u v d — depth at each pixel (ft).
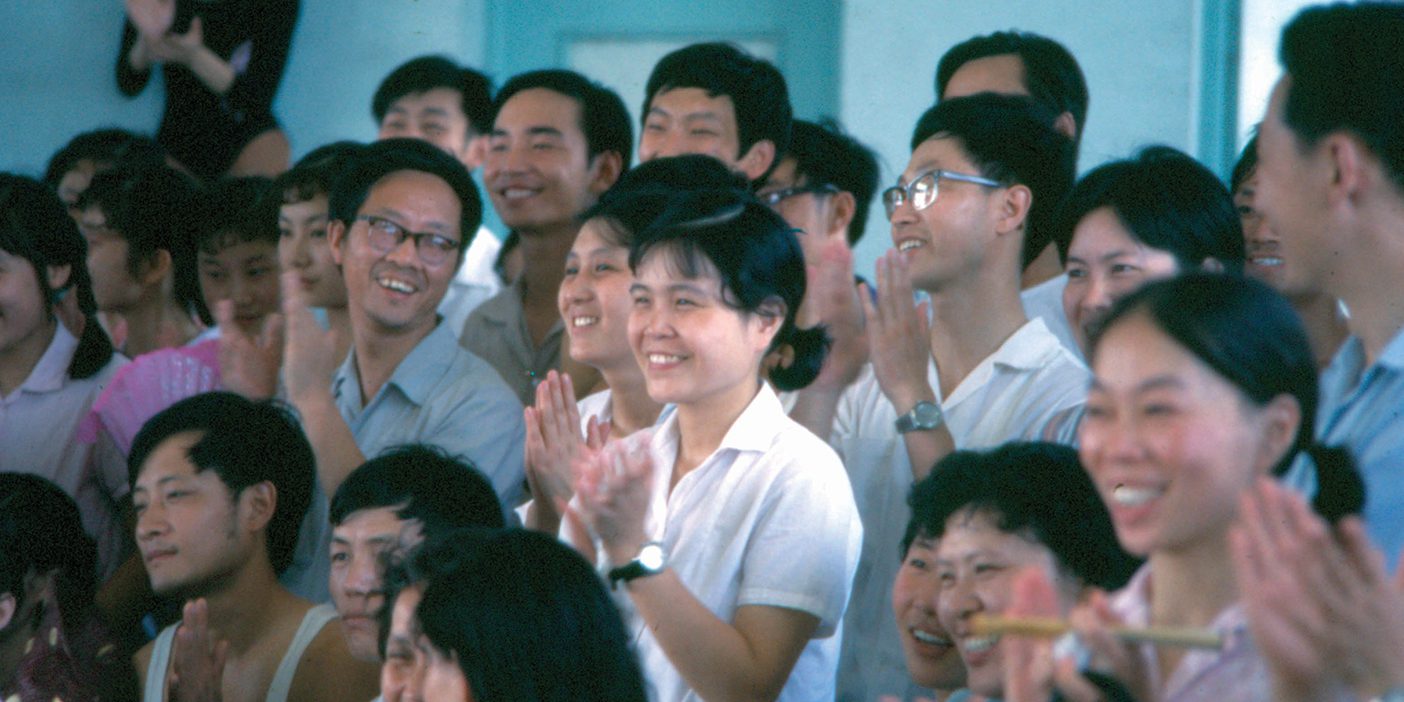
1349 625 8.54
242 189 23.40
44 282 20.94
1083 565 12.66
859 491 18.06
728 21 32.22
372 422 19.80
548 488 15.56
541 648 11.58
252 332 23.15
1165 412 9.68
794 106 31.68
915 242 17.62
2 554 17.35
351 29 32.89
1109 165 16.84
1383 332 11.54
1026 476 12.94
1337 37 11.37
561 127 22.17
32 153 33.47
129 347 24.75
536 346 22.49
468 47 32.89
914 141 18.11
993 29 29.60
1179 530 9.68
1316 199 11.49
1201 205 16.33
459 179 20.62
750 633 14.14
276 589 17.58
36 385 20.98
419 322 20.15
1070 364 17.38
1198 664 9.47
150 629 21.08
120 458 20.77
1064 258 17.02
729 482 14.82
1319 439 11.51
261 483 17.46
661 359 14.92
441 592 11.73
